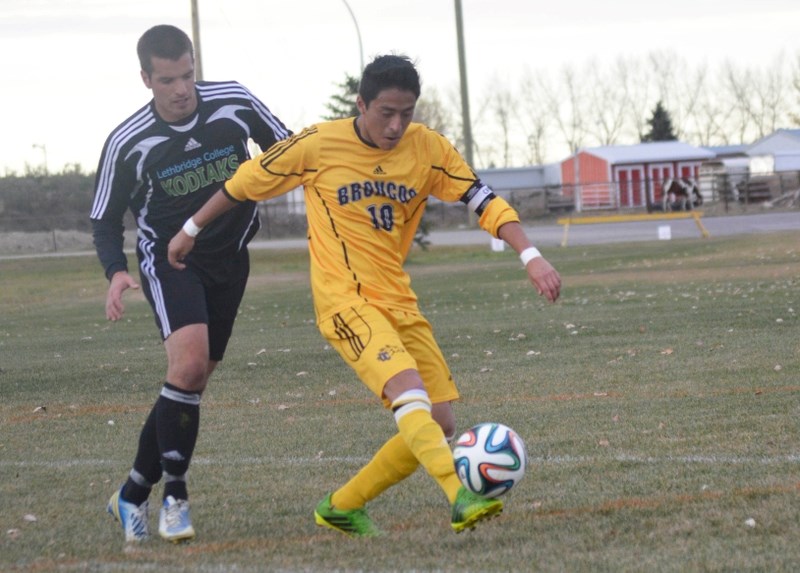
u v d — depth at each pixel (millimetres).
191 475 23578
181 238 17906
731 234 139875
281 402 34125
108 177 19422
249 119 19797
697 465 21828
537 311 61812
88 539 18438
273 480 22812
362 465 23953
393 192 17344
